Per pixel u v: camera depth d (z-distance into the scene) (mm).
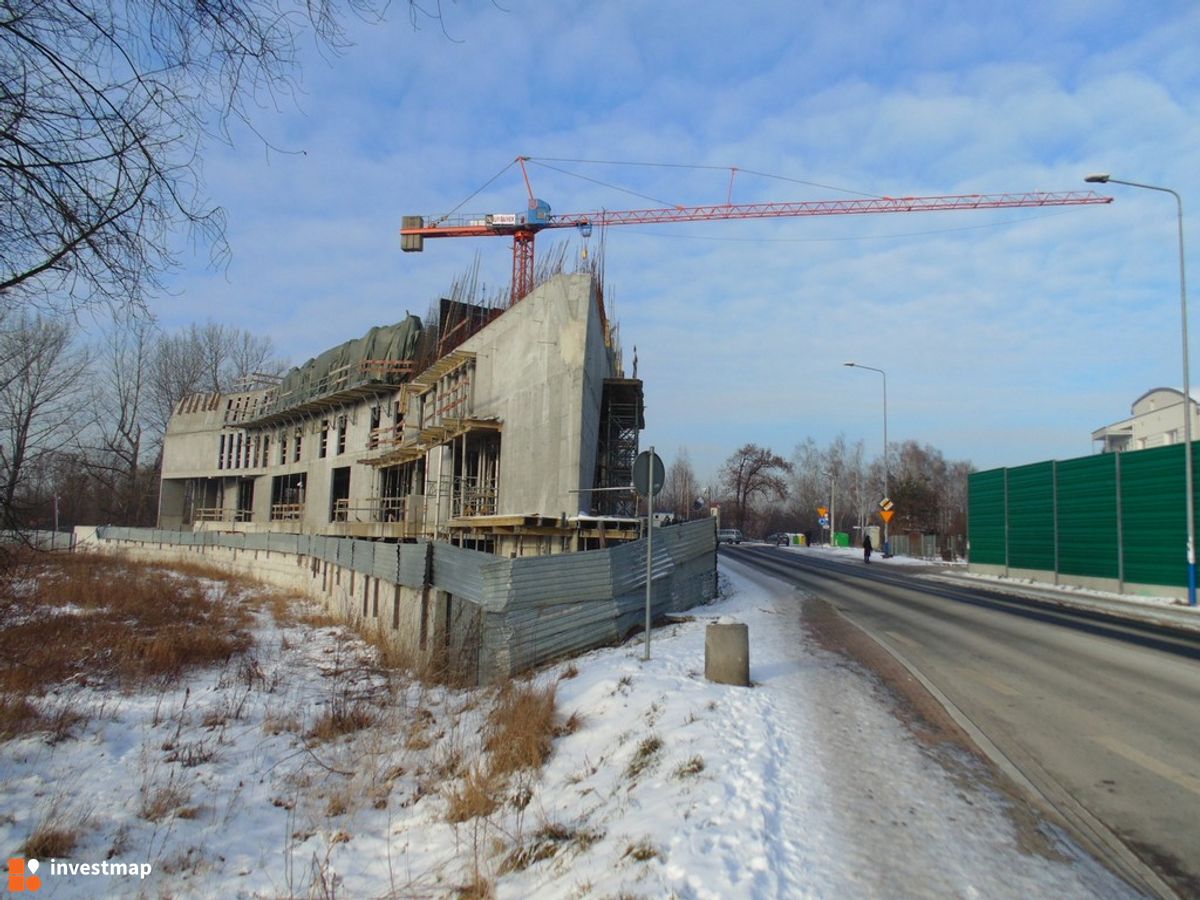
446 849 5672
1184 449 18953
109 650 13172
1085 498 22469
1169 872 4258
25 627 13469
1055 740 6668
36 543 8211
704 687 7965
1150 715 7535
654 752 6168
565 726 7637
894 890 3889
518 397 20469
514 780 6684
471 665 10914
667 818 4770
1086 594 20734
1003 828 4738
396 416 32375
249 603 23344
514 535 18219
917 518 54312
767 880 3914
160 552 43219
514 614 10344
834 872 4055
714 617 14016
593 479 20766
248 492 47938
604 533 15945
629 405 27562
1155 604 18250
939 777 5590
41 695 10055
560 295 18875
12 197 4504
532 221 68875
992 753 6250
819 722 6867
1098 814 5055
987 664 10125
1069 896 3916
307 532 38125
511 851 5160
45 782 7141
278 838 6199
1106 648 11516
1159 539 19703
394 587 15109
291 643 16062
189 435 53219
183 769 7746
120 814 6508
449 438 22969
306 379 40938
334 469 37281
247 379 62250
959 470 94125
